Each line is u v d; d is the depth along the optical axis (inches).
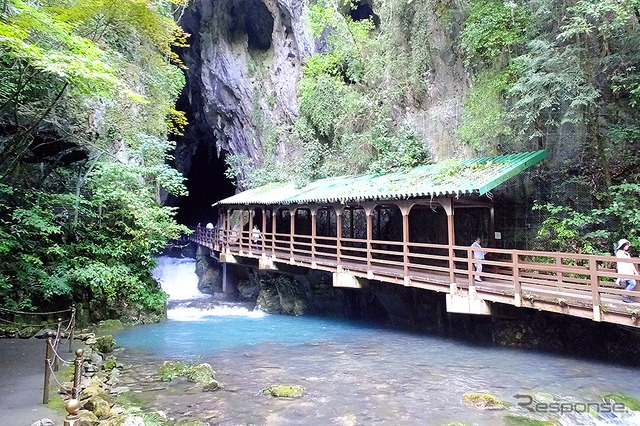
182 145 1590.8
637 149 455.5
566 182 498.9
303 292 807.7
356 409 313.4
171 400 329.7
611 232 446.9
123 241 676.1
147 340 562.6
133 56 738.8
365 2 1002.7
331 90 975.6
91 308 628.7
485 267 560.7
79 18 478.6
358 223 836.0
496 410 309.7
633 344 428.1
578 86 437.4
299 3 1103.6
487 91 572.1
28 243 569.0
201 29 1269.7
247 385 369.4
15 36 326.3
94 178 674.2
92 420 252.8
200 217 1854.1
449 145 683.4
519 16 524.4
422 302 612.1
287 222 1055.6
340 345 528.4
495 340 522.0
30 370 358.0
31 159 599.5
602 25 414.9
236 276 1050.1
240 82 1263.5
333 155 955.3
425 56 745.0
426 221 689.6
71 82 403.9
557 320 480.1
